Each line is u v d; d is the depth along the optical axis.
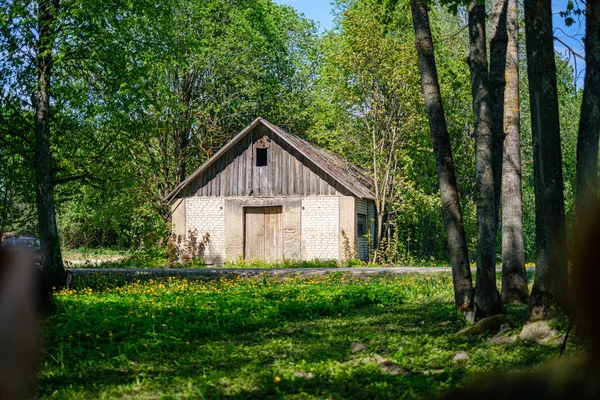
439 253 41.59
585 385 0.88
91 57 22.80
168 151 40.47
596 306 0.89
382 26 32.97
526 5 9.88
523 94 40.31
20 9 21.69
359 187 34.62
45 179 22.56
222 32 41.25
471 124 39.16
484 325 10.59
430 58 13.77
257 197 34.88
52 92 23.11
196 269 26.94
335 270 24.88
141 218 37.28
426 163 37.88
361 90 34.69
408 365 8.16
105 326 11.37
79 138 24.27
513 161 15.25
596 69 8.96
